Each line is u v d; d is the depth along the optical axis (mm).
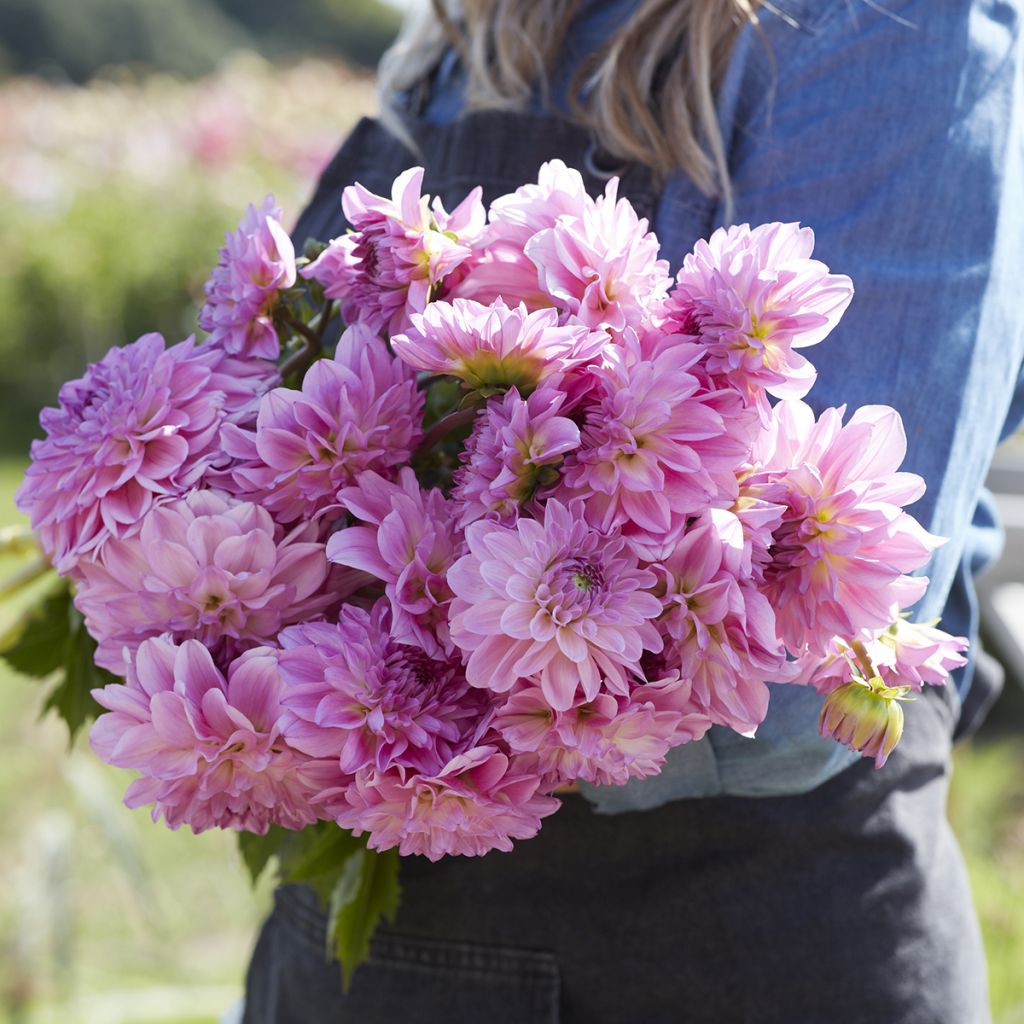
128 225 5637
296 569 716
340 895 900
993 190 805
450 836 702
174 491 719
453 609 652
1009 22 830
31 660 1027
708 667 678
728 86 858
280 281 783
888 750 729
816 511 666
